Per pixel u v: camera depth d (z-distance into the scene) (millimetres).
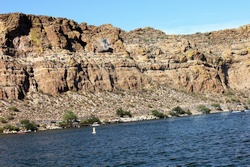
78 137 98750
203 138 73562
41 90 180625
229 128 91938
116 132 107438
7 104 162125
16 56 188625
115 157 56875
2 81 170625
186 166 45750
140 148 65188
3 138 112312
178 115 182750
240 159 47031
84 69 199625
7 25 194000
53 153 67312
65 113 163125
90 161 54781
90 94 190750
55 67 188625
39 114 160500
